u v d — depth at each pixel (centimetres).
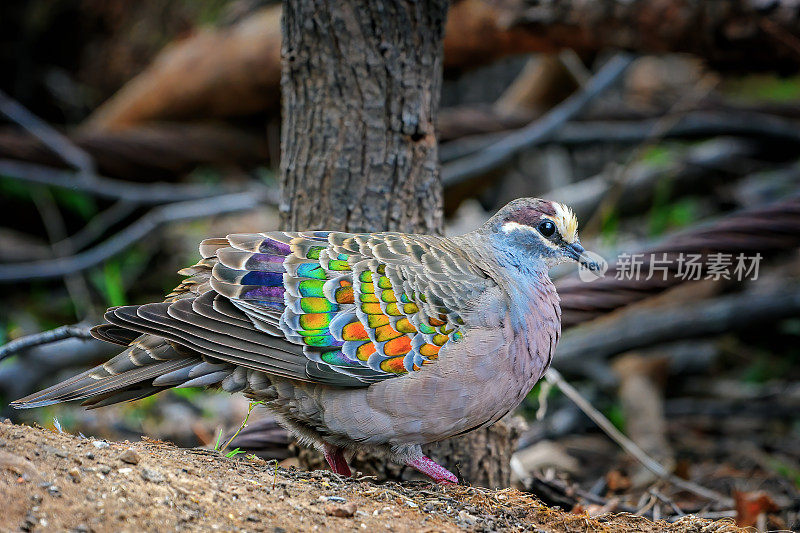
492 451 868
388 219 841
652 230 1570
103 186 1434
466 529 629
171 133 1496
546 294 791
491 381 708
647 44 1186
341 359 685
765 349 1548
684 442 1335
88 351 1193
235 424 1199
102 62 1828
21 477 557
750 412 1387
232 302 686
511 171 1773
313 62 838
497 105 1752
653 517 912
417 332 694
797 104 1625
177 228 1708
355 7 827
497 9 1248
